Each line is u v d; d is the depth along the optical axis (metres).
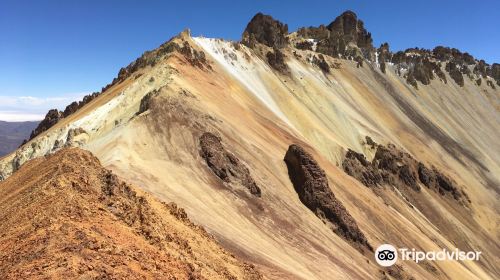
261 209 56.22
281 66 148.25
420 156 151.62
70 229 17.47
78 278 13.92
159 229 23.33
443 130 188.12
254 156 68.75
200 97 75.94
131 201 24.77
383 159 127.50
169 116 64.44
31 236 17.19
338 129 135.25
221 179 57.22
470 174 157.88
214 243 30.47
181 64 91.44
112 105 77.69
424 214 118.00
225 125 70.69
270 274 36.50
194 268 20.50
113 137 57.81
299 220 59.62
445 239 106.50
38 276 13.92
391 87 194.88
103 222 19.73
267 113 103.38
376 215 79.19
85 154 31.19
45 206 20.38
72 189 22.66
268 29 163.75
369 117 157.00
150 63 100.25
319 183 67.88
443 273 76.69
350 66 190.25
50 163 31.81
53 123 124.19
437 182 135.62
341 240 62.47
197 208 45.91
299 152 70.69
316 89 148.88
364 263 59.53
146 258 17.88
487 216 136.12
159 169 52.03
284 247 49.78
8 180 39.25
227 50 129.62
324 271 48.03
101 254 16.22
